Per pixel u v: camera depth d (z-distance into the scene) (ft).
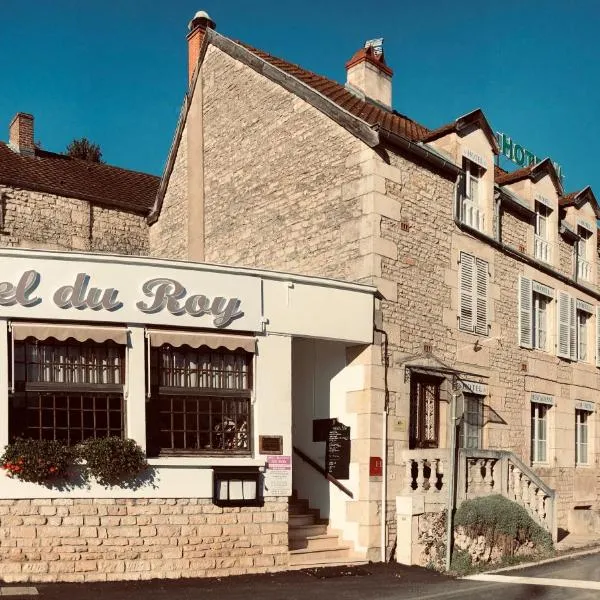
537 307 54.95
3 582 29.12
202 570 32.12
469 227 46.11
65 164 60.49
